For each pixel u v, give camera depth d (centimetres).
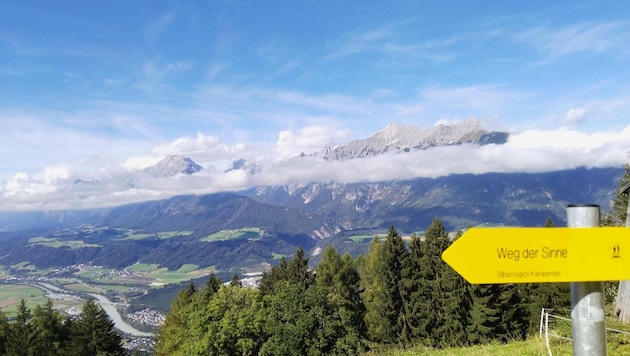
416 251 5259
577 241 282
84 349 5728
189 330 4153
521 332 4375
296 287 4397
